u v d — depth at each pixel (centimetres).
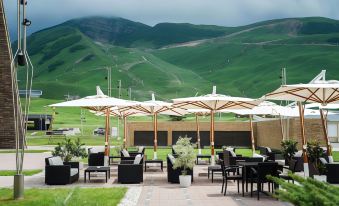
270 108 2583
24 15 1265
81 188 1436
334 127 4347
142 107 2497
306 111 2594
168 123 5000
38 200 1154
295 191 422
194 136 4984
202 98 1922
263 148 2669
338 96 1611
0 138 3862
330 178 1510
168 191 1388
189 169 1594
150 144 4984
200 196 1280
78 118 12431
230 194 1321
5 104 3875
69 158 1966
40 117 8219
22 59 1234
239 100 1878
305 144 1578
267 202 1164
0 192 1307
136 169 1600
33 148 3919
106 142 2002
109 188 1434
